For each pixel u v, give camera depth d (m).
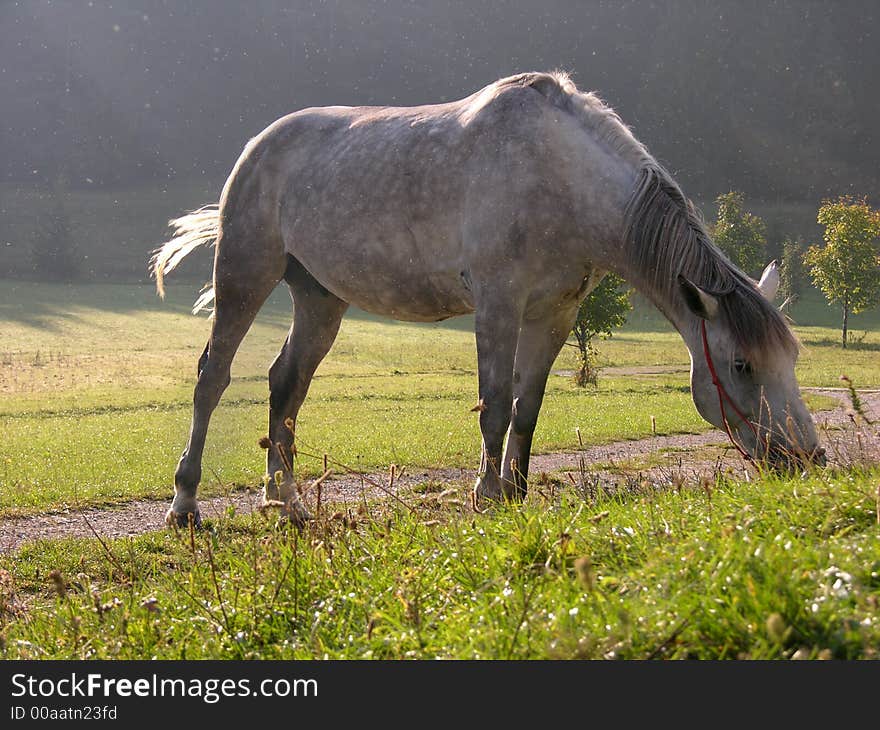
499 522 5.13
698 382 6.68
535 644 3.31
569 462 13.41
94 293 85.25
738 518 4.26
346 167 7.87
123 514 9.81
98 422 21.08
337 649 3.90
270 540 5.38
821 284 62.72
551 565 4.18
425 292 7.59
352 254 7.82
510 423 7.60
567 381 34.81
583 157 6.83
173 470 12.68
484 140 7.04
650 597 3.41
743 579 3.28
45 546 7.70
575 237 6.93
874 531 3.87
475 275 7.03
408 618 3.77
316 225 8.07
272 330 62.81
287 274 8.91
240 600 4.50
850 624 3.00
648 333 68.25
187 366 41.94
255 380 33.88
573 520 4.73
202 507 9.79
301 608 4.36
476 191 7.00
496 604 3.71
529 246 6.90
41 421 21.62
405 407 24.08
